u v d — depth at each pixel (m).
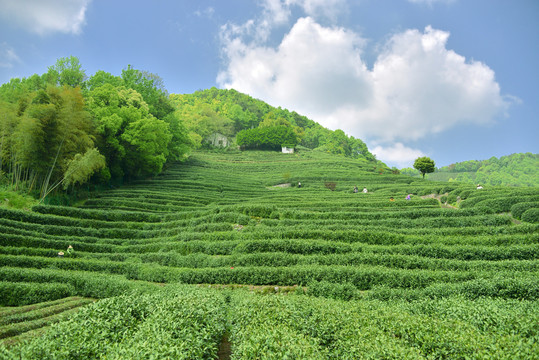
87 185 47.81
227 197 56.09
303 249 26.98
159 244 31.38
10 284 19.91
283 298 14.91
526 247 23.97
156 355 8.16
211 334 11.57
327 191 61.97
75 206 41.91
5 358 8.30
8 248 25.92
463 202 40.53
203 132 127.56
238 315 13.32
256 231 31.94
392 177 75.00
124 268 26.62
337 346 10.75
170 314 11.64
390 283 21.58
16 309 17.27
